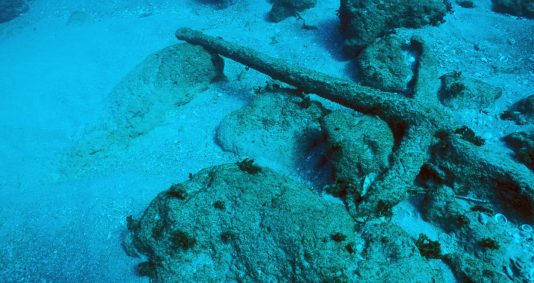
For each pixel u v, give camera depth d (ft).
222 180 26.45
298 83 36.01
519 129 32.65
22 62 59.62
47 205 34.45
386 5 46.96
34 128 41.96
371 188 26.14
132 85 42.37
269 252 21.98
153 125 42.29
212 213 24.71
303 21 61.67
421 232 26.48
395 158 26.94
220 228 24.20
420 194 28.40
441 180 28.32
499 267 22.74
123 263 27.66
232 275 23.17
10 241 31.42
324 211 23.12
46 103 46.44
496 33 50.29
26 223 32.89
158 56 44.70
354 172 27.68
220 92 47.62
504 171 25.09
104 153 39.04
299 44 56.80
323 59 51.83
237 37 61.05
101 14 79.00
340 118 29.94
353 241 22.18
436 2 48.19
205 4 76.07
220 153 38.14
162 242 24.79
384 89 41.98
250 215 23.75
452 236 25.43
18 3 86.89
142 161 38.96
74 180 37.19
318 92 34.88
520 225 24.45
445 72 43.45
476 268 22.61
